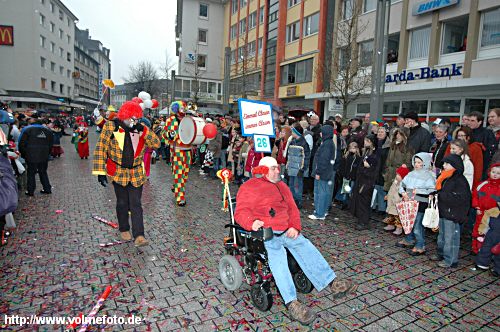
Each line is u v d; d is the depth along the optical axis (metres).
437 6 13.88
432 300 3.65
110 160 4.82
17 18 41.66
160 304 3.44
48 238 5.19
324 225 6.27
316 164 6.43
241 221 3.38
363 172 5.95
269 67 28.91
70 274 4.02
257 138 5.83
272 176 3.58
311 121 8.06
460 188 4.36
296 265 3.57
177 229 5.79
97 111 5.18
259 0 31.14
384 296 3.71
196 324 3.12
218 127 10.69
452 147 4.57
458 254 4.63
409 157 5.77
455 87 12.09
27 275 3.96
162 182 10.12
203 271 4.20
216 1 39.06
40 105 45.28
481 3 12.58
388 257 4.81
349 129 8.60
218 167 10.86
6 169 4.46
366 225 6.04
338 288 3.40
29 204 7.16
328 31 21.38
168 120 7.29
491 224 4.32
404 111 14.95
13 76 42.22
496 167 4.36
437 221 4.46
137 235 4.84
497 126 5.72
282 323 3.18
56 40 49.09
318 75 20.80
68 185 9.23
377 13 7.89
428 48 14.85
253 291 3.40
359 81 14.50
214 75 40.09
